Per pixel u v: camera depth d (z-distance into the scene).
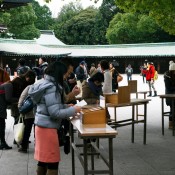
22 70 9.10
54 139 5.23
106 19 90.44
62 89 5.31
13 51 67.62
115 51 75.38
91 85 8.06
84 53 75.19
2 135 9.05
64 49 75.25
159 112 15.98
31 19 67.94
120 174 6.93
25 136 8.62
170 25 16.59
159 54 72.06
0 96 8.85
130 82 12.13
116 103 8.40
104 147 9.29
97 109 5.71
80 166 7.56
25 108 8.29
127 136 10.66
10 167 7.52
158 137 10.47
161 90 30.42
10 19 63.09
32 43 71.62
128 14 75.00
